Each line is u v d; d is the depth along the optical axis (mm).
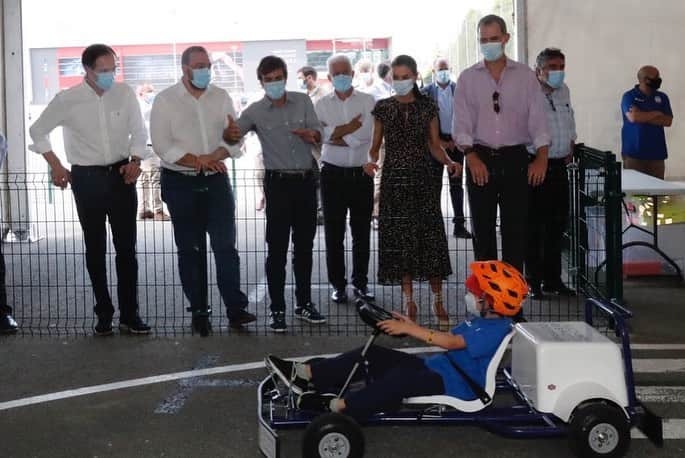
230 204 6863
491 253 6750
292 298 8039
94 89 6570
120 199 6719
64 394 5449
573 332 4605
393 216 6824
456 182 7707
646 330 6812
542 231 7863
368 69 12633
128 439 4707
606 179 6785
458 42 15477
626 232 8734
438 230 6848
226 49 16062
